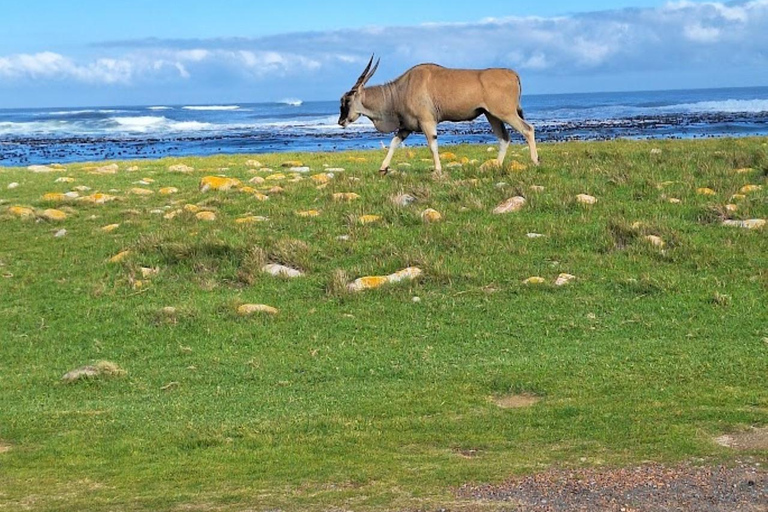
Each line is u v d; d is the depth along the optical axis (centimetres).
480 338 1228
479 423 933
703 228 1592
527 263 1478
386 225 1684
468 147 3044
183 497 777
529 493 748
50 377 1171
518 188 1820
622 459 814
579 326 1245
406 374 1116
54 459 893
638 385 1023
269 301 1407
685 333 1203
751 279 1366
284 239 1617
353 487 780
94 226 1809
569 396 1003
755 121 6456
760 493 729
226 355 1219
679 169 1984
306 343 1245
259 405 1030
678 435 861
